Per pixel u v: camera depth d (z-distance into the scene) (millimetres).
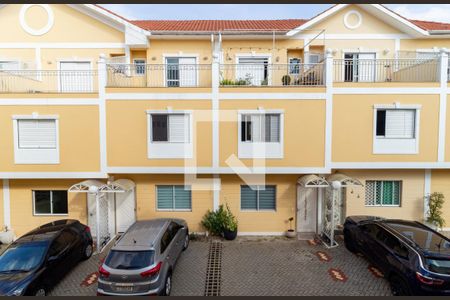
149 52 13773
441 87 10875
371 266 9391
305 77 12352
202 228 12195
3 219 12023
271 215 12203
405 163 11078
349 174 12156
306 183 10789
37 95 10758
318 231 12172
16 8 13258
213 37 13344
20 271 7301
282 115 10867
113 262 7152
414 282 6996
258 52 13852
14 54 13406
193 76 13656
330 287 8203
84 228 10062
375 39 13805
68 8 13336
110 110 10859
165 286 7480
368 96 10883
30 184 11977
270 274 8961
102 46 13445
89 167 10984
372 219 10297
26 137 10984
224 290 8117
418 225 8875
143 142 10961
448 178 12117
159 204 12336
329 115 10859
